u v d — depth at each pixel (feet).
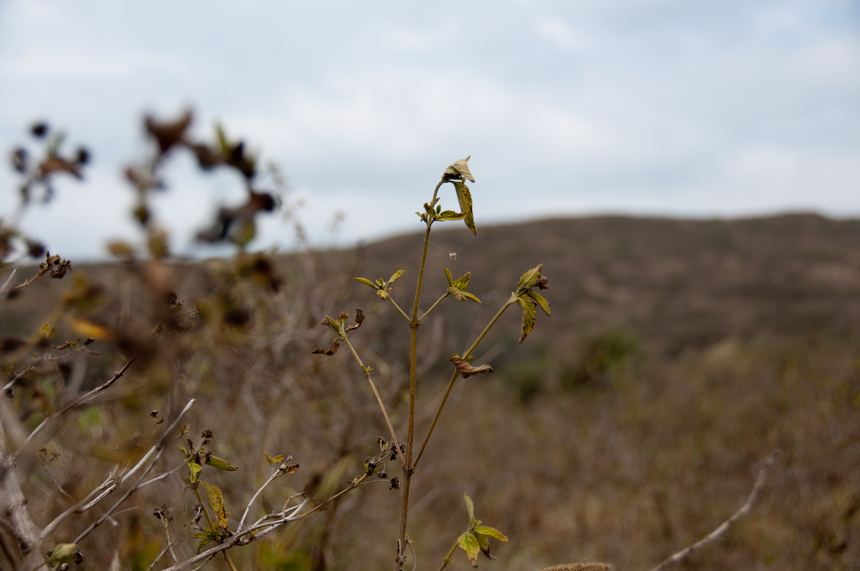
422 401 13.11
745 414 21.71
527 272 4.24
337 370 9.80
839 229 153.38
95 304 2.11
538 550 15.14
